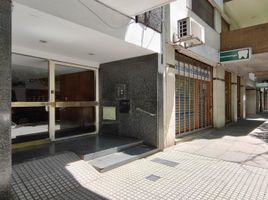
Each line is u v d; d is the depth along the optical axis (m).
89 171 3.87
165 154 5.28
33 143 4.89
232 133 8.36
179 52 6.84
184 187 3.38
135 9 3.91
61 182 3.36
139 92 5.78
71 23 3.36
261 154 5.29
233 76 12.42
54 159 3.96
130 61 5.92
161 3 3.67
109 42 4.37
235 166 4.38
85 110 6.32
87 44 4.48
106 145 5.03
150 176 3.81
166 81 5.89
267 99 29.92
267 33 8.15
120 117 6.18
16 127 4.83
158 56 5.49
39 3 2.92
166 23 5.82
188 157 5.03
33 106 5.01
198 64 8.48
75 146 4.89
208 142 6.69
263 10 11.15
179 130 7.13
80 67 6.02
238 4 10.48
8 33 2.39
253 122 12.29
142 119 5.73
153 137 5.52
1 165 2.27
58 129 5.55
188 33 5.65
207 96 9.28
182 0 6.48
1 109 2.29
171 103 6.12
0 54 2.30
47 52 5.09
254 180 3.66
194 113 8.16
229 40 9.12
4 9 2.35
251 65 10.59
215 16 9.18
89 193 3.16
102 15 3.75
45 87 5.24
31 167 3.53
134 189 3.30
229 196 3.09
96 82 6.56
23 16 3.10
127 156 4.66
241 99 14.72
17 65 4.86
